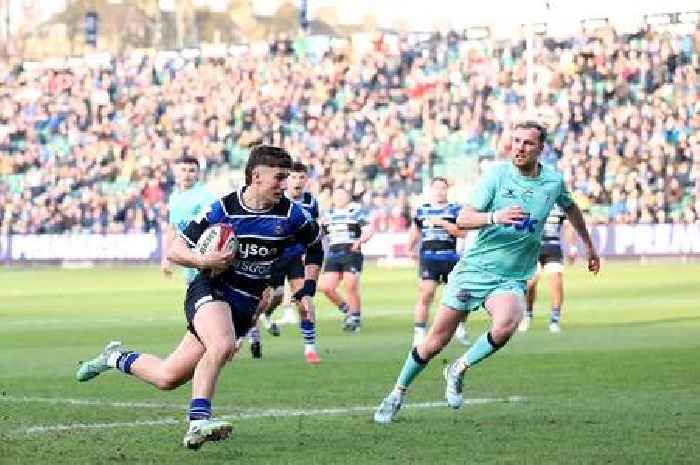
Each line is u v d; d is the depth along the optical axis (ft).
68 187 447.83
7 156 463.01
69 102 469.16
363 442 79.56
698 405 95.86
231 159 437.99
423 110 419.95
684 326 176.76
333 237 180.34
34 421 90.43
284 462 72.43
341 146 422.41
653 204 380.78
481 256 89.20
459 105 416.67
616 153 390.83
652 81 404.36
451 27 431.02
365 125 423.23
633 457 72.84
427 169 407.23
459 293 89.35
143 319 203.21
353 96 431.02
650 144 390.21
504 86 414.62
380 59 434.30
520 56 418.51
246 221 74.95
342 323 194.70
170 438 81.76
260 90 445.37
